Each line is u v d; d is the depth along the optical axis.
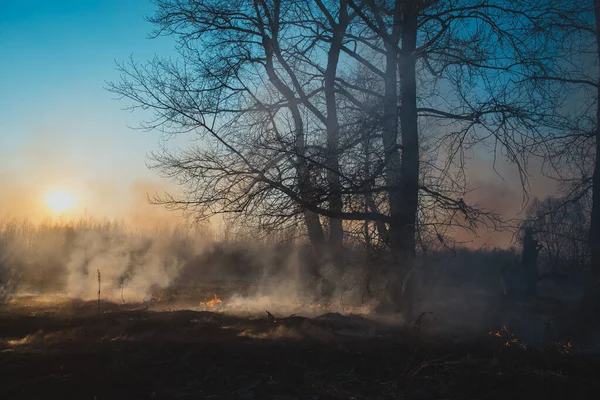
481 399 6.83
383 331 10.95
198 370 7.61
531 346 10.09
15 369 7.34
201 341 9.34
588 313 13.34
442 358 8.36
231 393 6.72
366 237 12.94
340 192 12.32
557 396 7.08
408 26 13.34
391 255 12.65
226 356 8.30
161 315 12.88
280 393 6.82
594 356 9.50
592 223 14.54
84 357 8.07
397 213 12.66
